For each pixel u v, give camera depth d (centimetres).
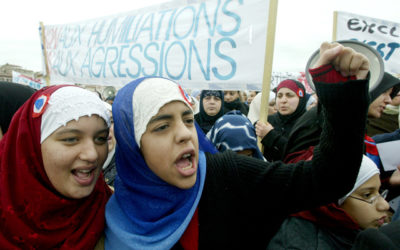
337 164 66
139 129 77
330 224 90
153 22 226
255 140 150
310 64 72
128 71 239
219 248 77
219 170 85
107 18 268
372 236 54
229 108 342
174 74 209
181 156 74
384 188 160
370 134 354
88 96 80
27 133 80
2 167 82
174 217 77
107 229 90
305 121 136
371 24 253
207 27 193
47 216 80
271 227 82
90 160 76
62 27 313
